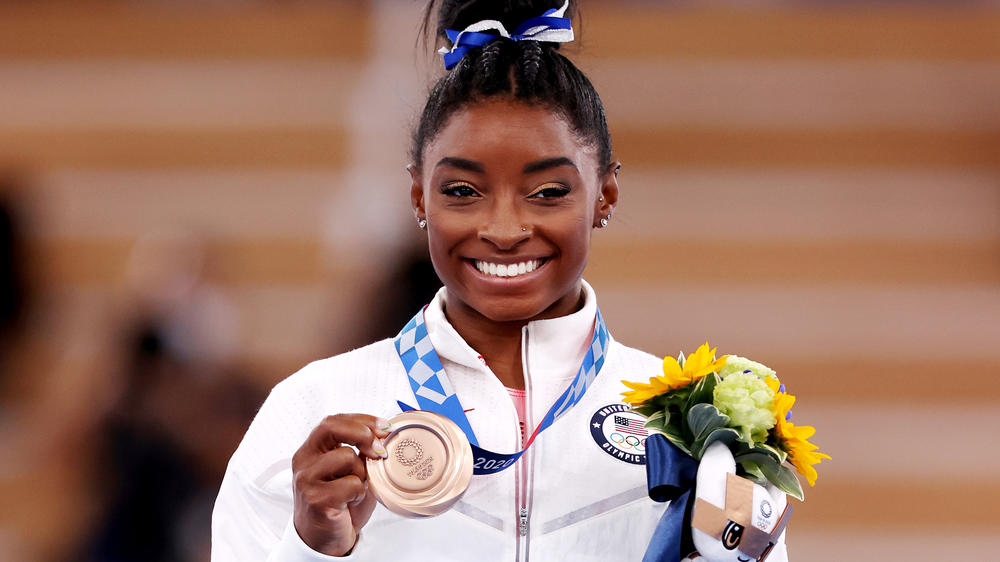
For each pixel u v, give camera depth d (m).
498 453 6.38
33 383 19.73
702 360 6.09
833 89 23.59
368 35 24.28
